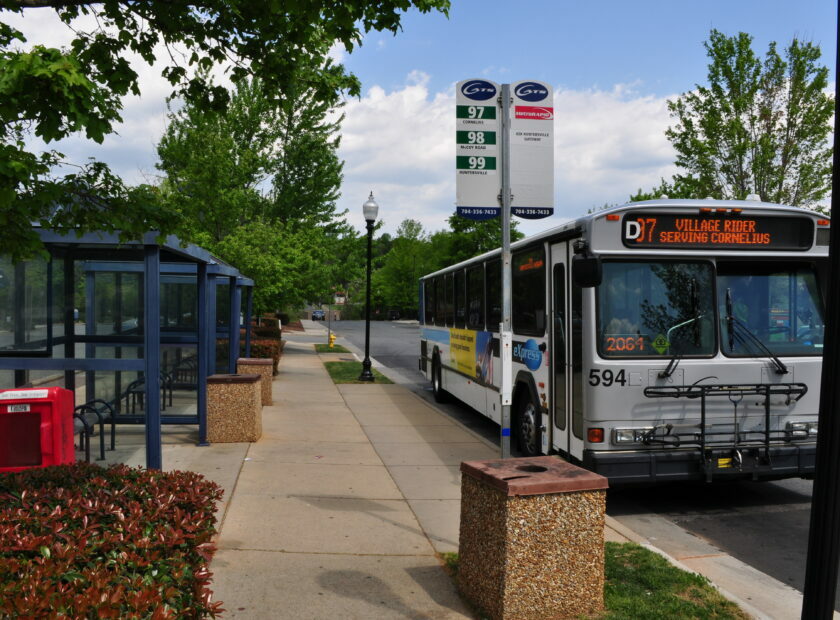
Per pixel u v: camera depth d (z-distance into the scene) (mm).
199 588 3432
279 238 24500
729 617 4625
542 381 9070
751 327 7766
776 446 7605
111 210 5344
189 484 4695
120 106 5164
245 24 5574
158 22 5422
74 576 3164
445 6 5473
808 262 8000
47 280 8672
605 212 7613
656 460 7387
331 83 6168
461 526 5016
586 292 7574
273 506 7133
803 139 20250
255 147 25141
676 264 7746
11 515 3846
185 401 12672
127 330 9930
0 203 4156
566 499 4523
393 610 4707
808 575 3326
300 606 4734
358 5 5254
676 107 21188
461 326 14492
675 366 7527
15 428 6605
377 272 95438
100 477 4656
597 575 4594
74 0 4742
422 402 15812
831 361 3227
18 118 4121
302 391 17672
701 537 6949
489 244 52969
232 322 14406
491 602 4559
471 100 6035
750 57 20062
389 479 8445
